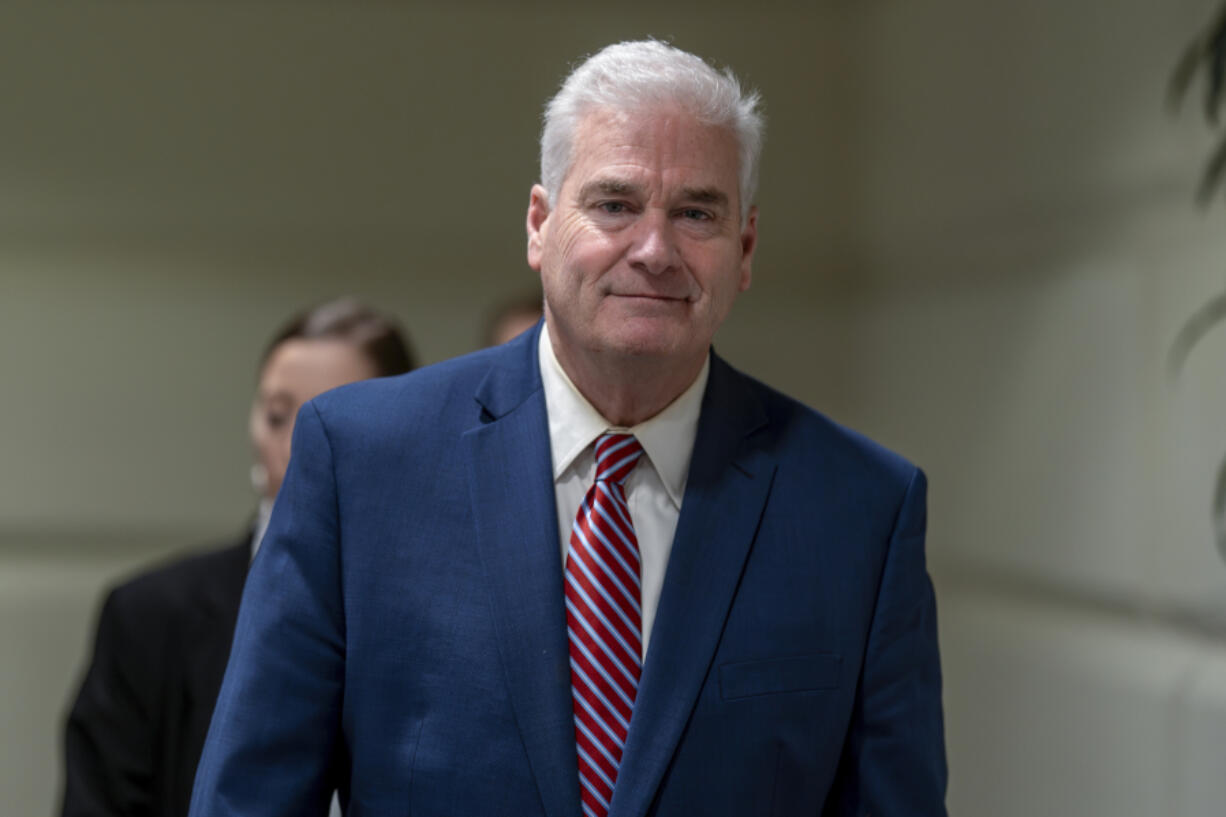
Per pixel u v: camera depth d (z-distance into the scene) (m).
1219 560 8.34
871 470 4.47
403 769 3.99
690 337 4.07
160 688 6.59
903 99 13.58
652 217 3.97
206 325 14.23
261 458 6.98
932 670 4.46
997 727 11.24
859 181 14.77
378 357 7.02
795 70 14.78
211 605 6.68
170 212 14.06
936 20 12.73
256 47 14.12
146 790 6.57
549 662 4.00
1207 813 8.32
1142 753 9.00
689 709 4.00
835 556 4.28
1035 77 10.76
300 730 4.08
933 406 12.97
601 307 4.01
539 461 4.27
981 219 11.87
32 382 14.06
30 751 13.59
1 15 13.84
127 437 14.17
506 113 14.37
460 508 4.20
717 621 4.12
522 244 14.49
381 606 4.09
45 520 14.08
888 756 4.24
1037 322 10.80
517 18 14.33
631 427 4.36
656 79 4.02
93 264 14.13
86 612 13.87
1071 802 9.93
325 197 14.23
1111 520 9.59
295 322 7.11
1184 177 8.69
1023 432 10.99
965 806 11.85
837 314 15.06
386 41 14.23
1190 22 8.55
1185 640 8.88
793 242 14.89
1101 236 9.85
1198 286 8.58
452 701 4.00
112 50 13.95
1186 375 8.68
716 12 14.59
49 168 13.95
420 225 14.33
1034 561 10.78
